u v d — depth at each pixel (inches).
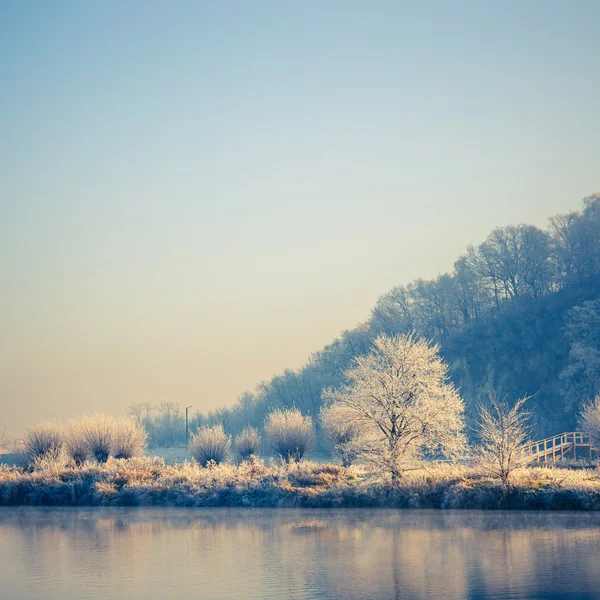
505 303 6343.5
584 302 5447.8
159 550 1206.3
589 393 4751.5
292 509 1731.1
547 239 6688.0
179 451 3988.7
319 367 5812.0
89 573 1025.5
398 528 1384.1
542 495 1599.4
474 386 5374.0
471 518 1481.3
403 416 1785.2
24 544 1290.6
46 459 2301.9
